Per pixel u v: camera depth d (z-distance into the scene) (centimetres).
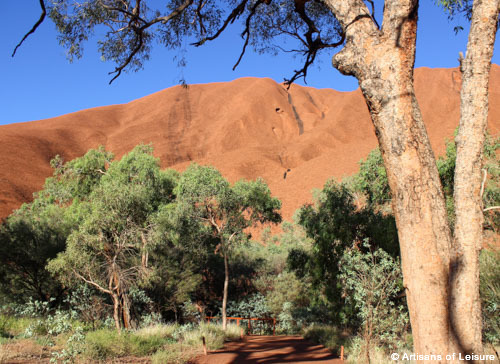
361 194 1881
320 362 863
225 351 1048
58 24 616
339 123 13450
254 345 1227
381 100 305
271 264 2711
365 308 891
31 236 1848
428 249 276
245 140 13325
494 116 9150
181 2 705
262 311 2236
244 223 1791
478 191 268
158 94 16275
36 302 1077
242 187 1786
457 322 259
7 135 10900
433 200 284
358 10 332
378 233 1367
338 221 1445
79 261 1245
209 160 11219
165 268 1942
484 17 275
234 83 16650
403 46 307
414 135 293
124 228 1295
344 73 337
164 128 14000
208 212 1777
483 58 274
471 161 270
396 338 962
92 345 839
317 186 8319
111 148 12800
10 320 1090
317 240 1509
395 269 916
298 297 2234
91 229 1280
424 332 270
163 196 2270
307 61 597
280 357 958
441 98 12531
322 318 1958
